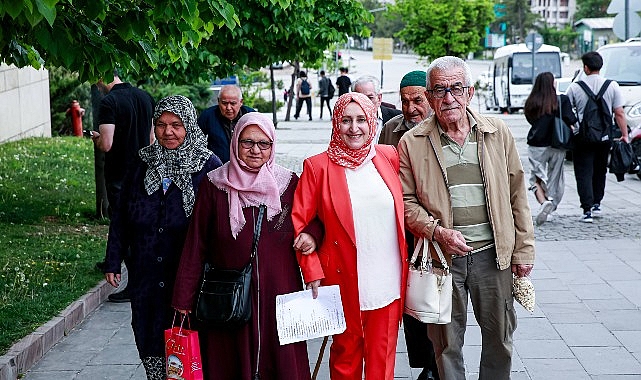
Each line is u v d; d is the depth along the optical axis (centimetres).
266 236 470
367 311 479
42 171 1475
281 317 463
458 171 480
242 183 468
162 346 503
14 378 602
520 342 680
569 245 1021
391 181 479
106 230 1066
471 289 489
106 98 826
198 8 564
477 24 3912
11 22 531
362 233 470
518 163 493
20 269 845
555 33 8419
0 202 1190
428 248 483
